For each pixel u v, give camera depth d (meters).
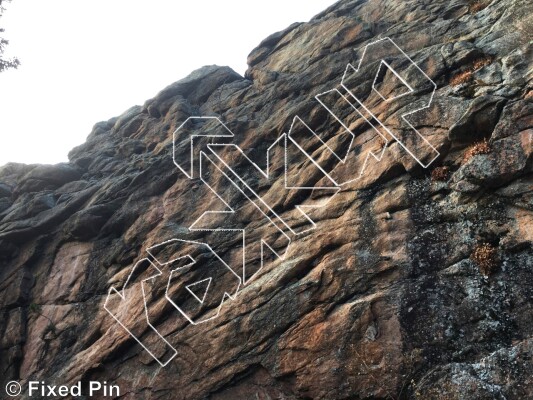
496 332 8.30
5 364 14.97
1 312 16.20
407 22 15.76
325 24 18.78
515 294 8.52
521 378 7.54
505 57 11.31
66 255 16.62
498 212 9.46
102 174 19.52
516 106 9.91
